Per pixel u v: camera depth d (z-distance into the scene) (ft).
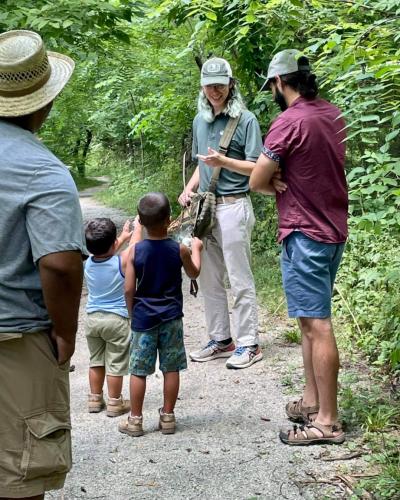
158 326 11.66
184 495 9.48
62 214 6.27
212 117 15.03
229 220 14.96
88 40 27.35
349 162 18.95
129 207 56.65
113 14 24.38
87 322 12.85
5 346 6.47
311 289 10.67
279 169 10.84
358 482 9.50
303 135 10.44
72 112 50.57
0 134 6.52
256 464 10.33
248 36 20.80
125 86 42.63
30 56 6.56
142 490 9.68
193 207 14.96
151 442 11.44
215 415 12.55
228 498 9.34
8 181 6.29
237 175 15.02
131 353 11.90
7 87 6.63
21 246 6.40
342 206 10.86
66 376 6.90
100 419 12.85
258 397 13.33
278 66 10.98
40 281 6.57
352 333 16.19
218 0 18.97
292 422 11.98
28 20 21.62
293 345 16.58
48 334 6.68
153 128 40.01
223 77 14.39
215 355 16.01
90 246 12.79
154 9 25.29
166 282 11.72
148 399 13.83
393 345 13.25
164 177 54.90
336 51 15.07
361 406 11.87
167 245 11.75
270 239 26.17
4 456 6.48
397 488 9.05
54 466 6.59
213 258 15.65
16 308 6.47
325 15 16.01
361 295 17.11
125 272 11.79
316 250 10.58
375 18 14.75
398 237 18.53
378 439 10.75
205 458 10.66
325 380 10.73
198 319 20.18
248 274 15.25
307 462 10.28
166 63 34.86
